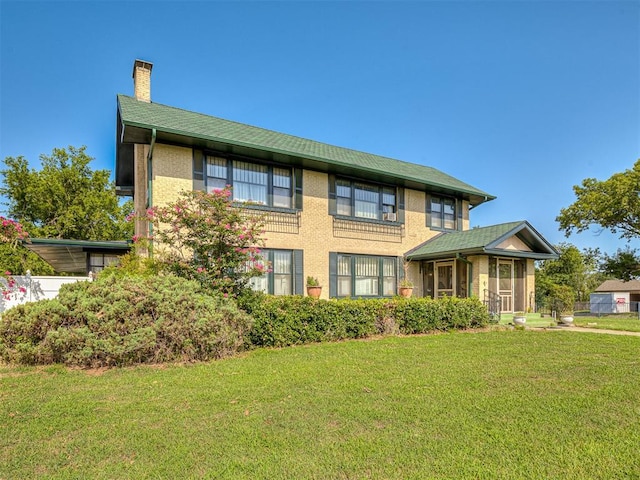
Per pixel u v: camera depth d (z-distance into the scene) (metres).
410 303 11.19
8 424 4.04
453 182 17.44
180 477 2.98
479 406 4.56
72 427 3.95
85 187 28.98
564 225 31.17
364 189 14.84
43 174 27.83
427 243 15.93
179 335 6.82
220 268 8.54
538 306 29.69
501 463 3.18
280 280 12.52
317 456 3.30
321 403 4.66
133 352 6.59
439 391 5.18
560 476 2.98
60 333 6.43
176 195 10.80
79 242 11.91
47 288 9.66
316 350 8.30
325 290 13.34
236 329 7.84
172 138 10.62
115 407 4.55
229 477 2.96
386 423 4.04
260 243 11.19
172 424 4.02
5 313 6.81
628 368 6.66
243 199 11.96
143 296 6.85
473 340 9.88
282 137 14.82
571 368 6.62
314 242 13.26
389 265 15.14
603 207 28.12
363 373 6.19
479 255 13.69
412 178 14.77
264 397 4.90
